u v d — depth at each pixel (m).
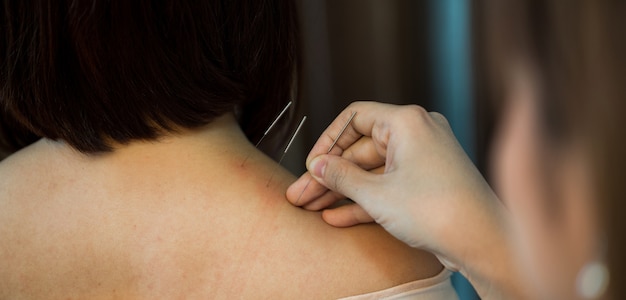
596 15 0.38
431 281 0.64
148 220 0.59
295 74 0.93
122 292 0.59
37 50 0.58
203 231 0.59
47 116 0.59
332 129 0.74
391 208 0.62
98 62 0.56
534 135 0.33
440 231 0.61
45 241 0.61
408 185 0.63
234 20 0.65
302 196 0.63
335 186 0.64
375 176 0.64
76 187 0.61
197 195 0.60
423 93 1.74
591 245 0.31
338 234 0.63
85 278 0.59
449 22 1.51
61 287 0.60
